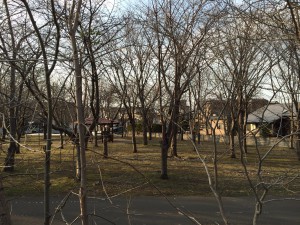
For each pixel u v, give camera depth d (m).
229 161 18.73
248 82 2.85
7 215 3.29
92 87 8.69
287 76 2.96
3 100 4.02
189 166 17.98
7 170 10.71
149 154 24.12
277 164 18.03
